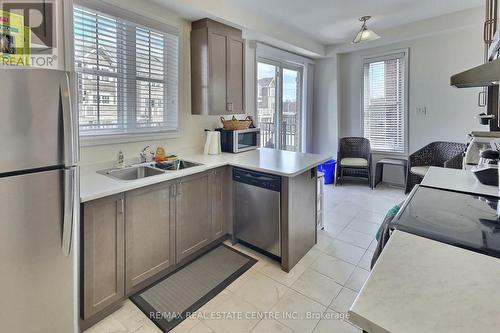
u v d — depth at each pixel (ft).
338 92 16.84
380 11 11.40
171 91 9.50
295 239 7.82
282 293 6.66
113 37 7.77
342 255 8.38
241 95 10.77
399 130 15.21
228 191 8.93
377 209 12.23
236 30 10.51
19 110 3.55
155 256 6.80
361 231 10.02
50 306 4.10
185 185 7.48
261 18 11.41
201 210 8.06
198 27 9.58
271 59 14.42
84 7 7.06
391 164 14.61
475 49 12.56
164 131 9.30
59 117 3.92
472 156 7.86
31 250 3.81
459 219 3.81
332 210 12.14
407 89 14.65
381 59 15.42
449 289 2.19
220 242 9.07
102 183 6.01
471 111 13.01
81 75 7.18
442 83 13.61
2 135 3.44
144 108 8.75
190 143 10.22
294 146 16.93
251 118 12.05
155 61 8.89
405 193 14.38
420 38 13.83
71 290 4.32
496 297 2.08
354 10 11.21
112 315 5.95
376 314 1.93
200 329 5.60
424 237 3.27
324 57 16.71
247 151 10.66
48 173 3.86
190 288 6.83
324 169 16.44
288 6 10.55
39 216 3.84
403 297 2.10
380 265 2.59
